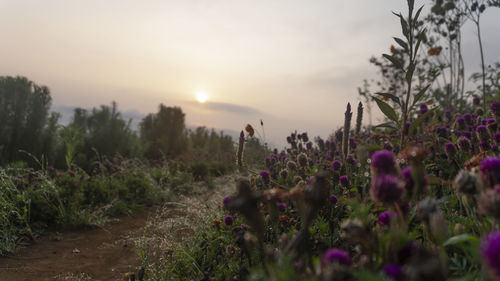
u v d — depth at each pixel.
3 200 4.42
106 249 3.82
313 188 0.96
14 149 9.09
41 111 9.51
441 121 3.91
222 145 17.91
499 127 2.26
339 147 3.54
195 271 2.34
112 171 8.37
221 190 5.38
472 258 1.06
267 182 2.45
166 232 3.58
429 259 0.64
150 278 2.50
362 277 0.68
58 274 3.17
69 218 4.72
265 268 1.06
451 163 2.33
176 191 7.41
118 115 12.64
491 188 0.95
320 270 0.79
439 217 0.88
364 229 0.89
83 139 11.36
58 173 6.09
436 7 5.63
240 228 1.74
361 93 6.95
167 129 15.39
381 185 0.93
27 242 4.11
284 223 1.98
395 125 2.34
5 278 3.09
